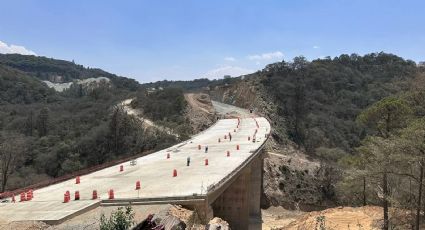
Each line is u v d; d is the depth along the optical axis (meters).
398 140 31.20
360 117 54.81
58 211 23.56
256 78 145.75
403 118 48.91
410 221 34.66
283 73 148.50
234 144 59.56
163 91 114.56
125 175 36.94
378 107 49.72
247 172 43.78
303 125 119.88
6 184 63.03
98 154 77.62
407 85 141.75
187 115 100.25
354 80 151.88
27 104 136.38
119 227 13.04
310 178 83.31
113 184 32.38
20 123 97.19
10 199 28.70
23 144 75.62
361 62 178.50
